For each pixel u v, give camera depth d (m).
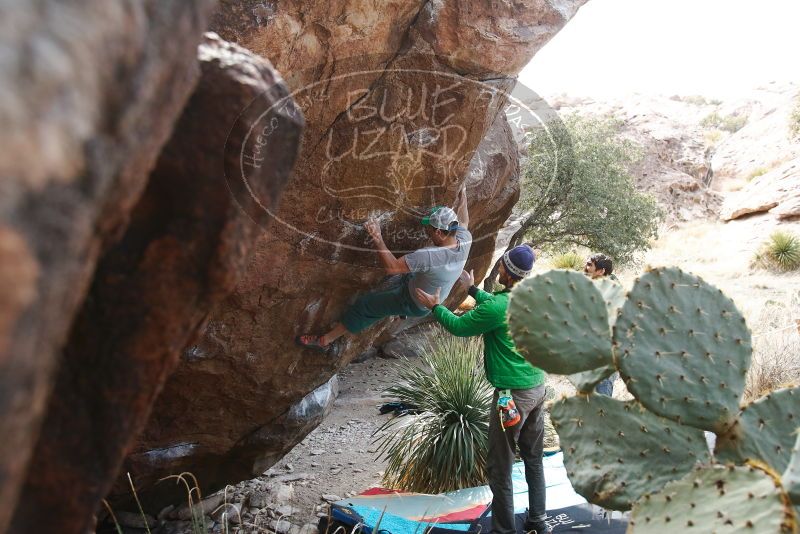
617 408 2.61
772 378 6.52
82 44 0.59
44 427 0.99
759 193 22.70
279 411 4.24
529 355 2.62
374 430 6.60
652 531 1.93
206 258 1.13
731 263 16.59
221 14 2.60
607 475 2.54
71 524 1.03
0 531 0.63
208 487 4.75
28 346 0.56
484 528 4.11
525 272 3.89
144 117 0.78
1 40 0.52
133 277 1.08
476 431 5.18
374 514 4.24
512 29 3.13
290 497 5.09
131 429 1.10
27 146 0.52
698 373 2.30
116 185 0.75
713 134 36.69
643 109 31.25
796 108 32.19
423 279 3.61
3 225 0.50
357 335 4.31
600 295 2.64
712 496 1.88
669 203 24.94
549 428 5.82
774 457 2.25
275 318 3.62
